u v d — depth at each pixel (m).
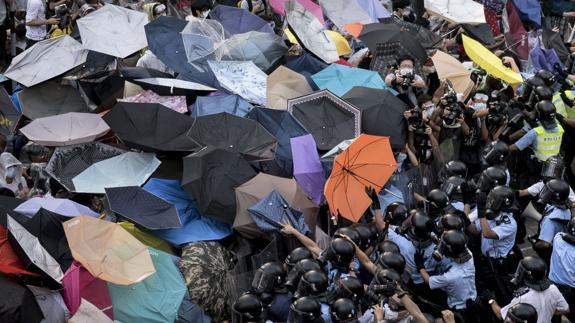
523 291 12.88
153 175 16.72
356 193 14.95
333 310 11.94
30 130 17.70
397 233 14.18
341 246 12.91
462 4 23.02
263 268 13.15
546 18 27.62
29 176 17.86
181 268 14.50
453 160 16.81
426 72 20.62
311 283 12.42
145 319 13.59
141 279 13.48
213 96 18.44
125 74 18.75
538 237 15.11
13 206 15.23
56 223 14.47
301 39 20.17
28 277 13.41
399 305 12.42
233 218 15.32
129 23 20.58
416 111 17.30
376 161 15.12
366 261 13.55
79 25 20.22
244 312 12.63
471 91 19.20
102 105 19.33
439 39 22.16
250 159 16.30
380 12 23.03
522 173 17.30
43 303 13.10
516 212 15.59
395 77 19.17
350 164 15.00
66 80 19.81
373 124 17.23
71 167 16.97
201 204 15.35
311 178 16.08
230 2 24.45
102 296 13.48
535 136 17.06
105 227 14.00
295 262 13.42
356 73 19.17
